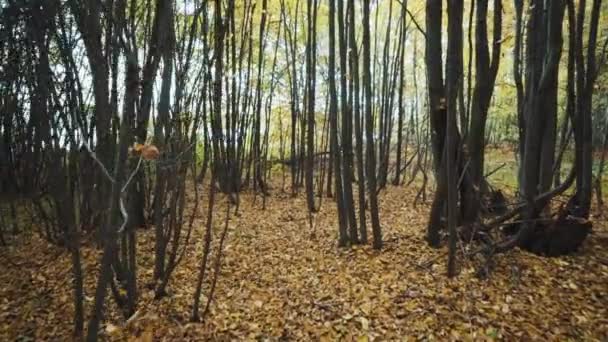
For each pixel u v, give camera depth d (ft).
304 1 43.47
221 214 30.07
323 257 19.84
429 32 17.67
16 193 28.30
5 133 27.58
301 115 46.34
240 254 20.59
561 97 44.57
